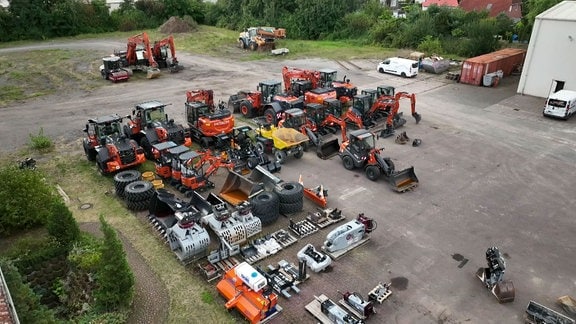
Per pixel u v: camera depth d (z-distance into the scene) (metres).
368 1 71.69
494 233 17.61
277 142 23.70
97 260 13.98
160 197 18.19
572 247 16.73
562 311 13.61
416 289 14.52
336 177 22.42
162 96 36.12
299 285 14.70
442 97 36.62
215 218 16.72
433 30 56.88
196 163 21.27
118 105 33.81
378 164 21.77
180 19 70.94
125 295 13.11
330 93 30.55
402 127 29.56
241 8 74.94
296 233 17.50
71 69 45.84
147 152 24.25
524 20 54.12
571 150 25.77
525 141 27.16
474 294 14.30
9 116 31.45
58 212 15.17
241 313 13.37
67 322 12.45
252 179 21.03
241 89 38.03
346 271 15.41
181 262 15.78
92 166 23.53
